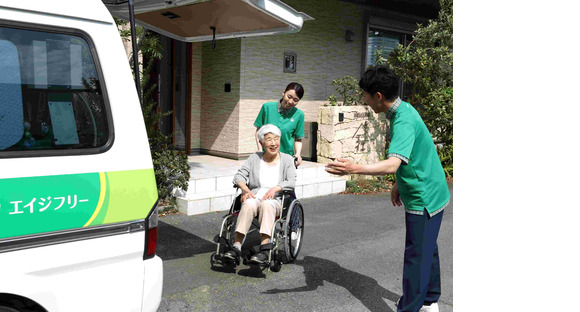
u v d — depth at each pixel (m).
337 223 6.25
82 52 2.40
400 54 9.79
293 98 4.80
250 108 9.24
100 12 2.48
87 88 2.40
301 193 7.66
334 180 8.11
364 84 3.16
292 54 9.91
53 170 2.26
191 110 9.67
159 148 6.32
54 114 2.31
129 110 2.54
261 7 3.77
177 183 6.23
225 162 8.74
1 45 2.19
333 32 10.75
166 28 5.03
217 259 4.36
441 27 9.85
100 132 2.43
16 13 2.22
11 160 2.17
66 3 2.36
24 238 2.17
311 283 4.18
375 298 3.90
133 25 2.87
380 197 7.97
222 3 3.99
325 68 10.67
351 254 5.00
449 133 10.03
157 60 9.22
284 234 4.41
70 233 2.30
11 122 2.20
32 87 2.26
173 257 4.73
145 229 2.55
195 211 6.29
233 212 4.47
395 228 6.06
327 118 8.66
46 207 2.23
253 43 9.16
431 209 3.14
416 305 3.20
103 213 2.40
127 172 2.49
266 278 4.27
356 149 9.02
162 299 3.76
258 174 4.59
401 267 4.64
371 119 9.21
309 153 9.41
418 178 3.11
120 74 2.52
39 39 2.28
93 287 2.38
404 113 3.12
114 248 2.44
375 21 11.59
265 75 9.46
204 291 3.95
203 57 9.70
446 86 10.02
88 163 2.37
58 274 2.29
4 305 2.22
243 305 3.70
